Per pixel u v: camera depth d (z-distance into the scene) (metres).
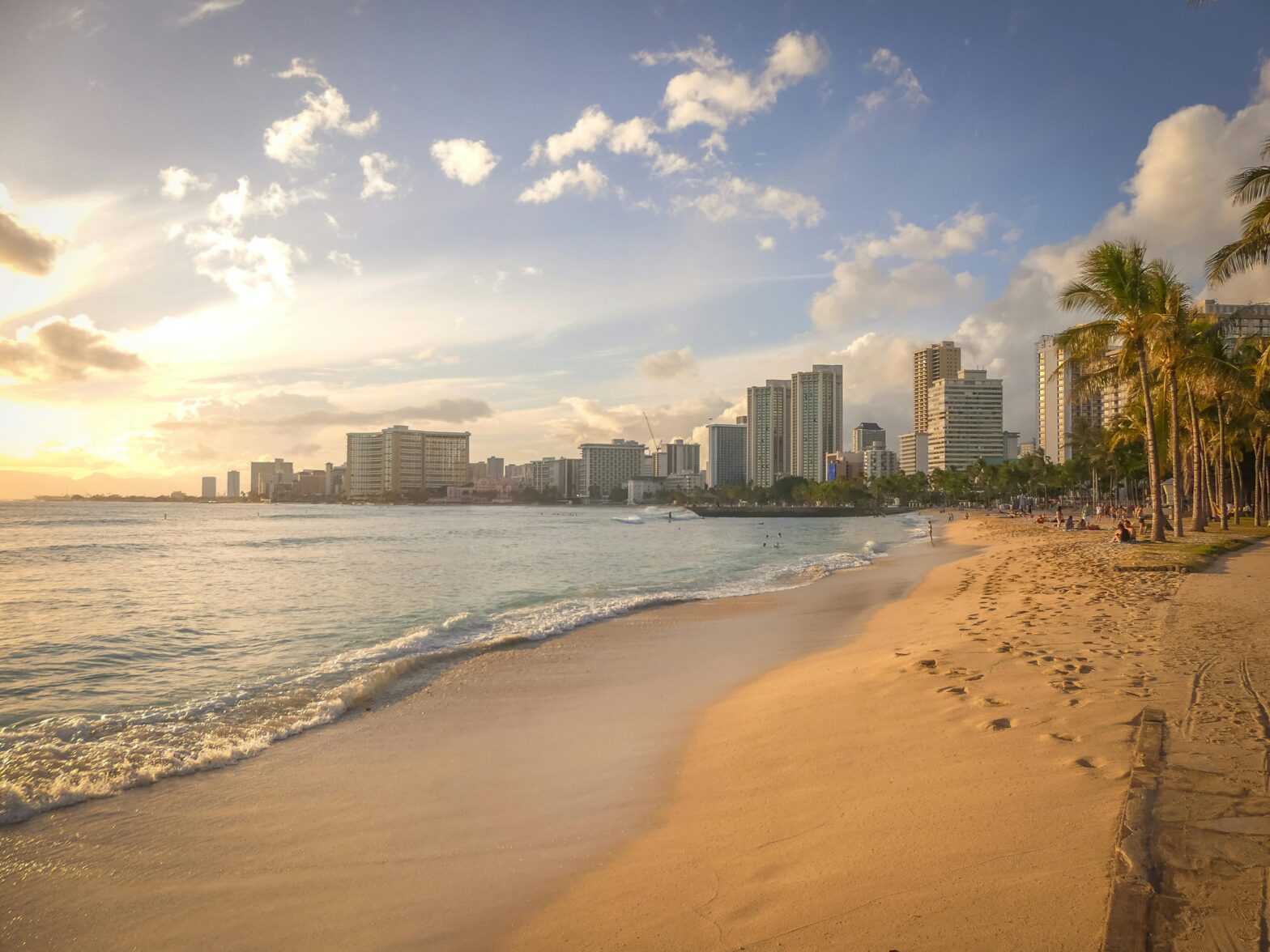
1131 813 4.73
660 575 34.25
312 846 6.28
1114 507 91.19
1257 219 18.41
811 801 6.13
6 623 20.30
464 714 10.43
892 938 3.88
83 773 8.19
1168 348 33.88
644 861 5.49
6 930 5.12
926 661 10.84
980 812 5.29
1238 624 12.27
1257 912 3.54
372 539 74.56
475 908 5.06
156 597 26.28
